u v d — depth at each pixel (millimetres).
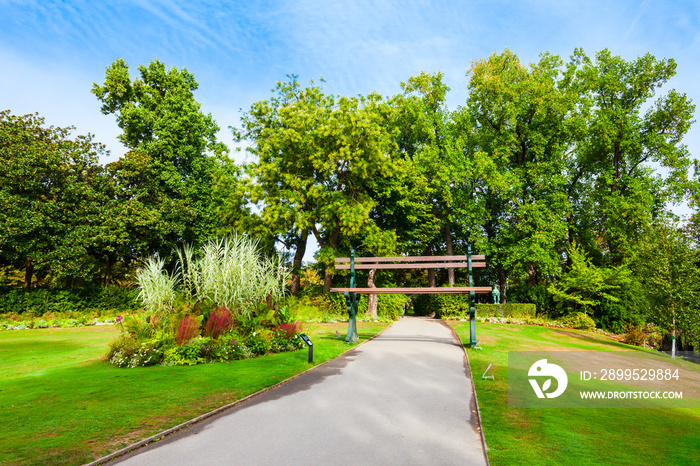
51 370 8562
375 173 26438
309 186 25438
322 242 26234
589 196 32000
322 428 5039
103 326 20484
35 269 31250
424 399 6348
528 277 31734
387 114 28219
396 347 11438
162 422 5102
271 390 6809
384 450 4371
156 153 29984
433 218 30812
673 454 4523
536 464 4078
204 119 33812
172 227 28344
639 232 28016
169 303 10430
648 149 30688
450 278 30125
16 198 23766
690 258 16578
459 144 29172
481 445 4562
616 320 24016
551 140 30562
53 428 4875
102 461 3990
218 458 4137
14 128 25422
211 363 9016
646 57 29406
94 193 26141
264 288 11773
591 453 4438
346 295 12438
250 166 25344
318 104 27531
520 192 29359
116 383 7145
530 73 30203
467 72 31516
